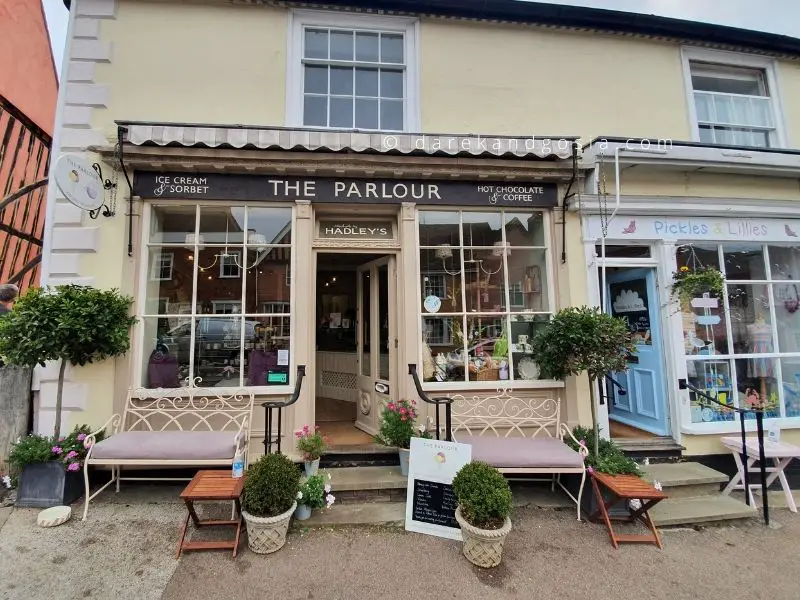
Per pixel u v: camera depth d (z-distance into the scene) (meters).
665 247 4.86
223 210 4.44
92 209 3.80
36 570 2.75
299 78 4.82
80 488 3.72
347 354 6.68
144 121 4.11
